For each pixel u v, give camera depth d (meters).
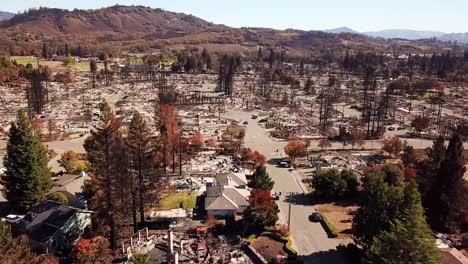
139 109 176.00
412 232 47.59
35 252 59.97
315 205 81.94
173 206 78.81
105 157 61.69
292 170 102.75
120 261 59.19
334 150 121.50
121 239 65.94
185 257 60.12
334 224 73.12
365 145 127.44
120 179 63.25
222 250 62.34
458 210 68.94
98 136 61.81
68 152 97.69
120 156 62.75
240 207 76.12
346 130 142.88
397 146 111.75
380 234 52.72
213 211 74.31
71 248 62.28
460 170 68.69
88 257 56.28
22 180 73.69
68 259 59.66
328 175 84.50
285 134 138.25
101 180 62.16
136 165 67.00
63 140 126.69
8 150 74.12
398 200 56.53
